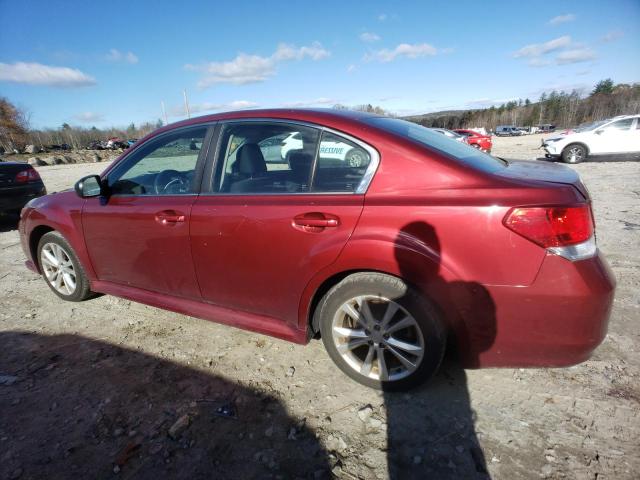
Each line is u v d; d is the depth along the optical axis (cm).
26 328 321
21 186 728
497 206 185
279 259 235
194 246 264
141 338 300
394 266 203
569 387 228
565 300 182
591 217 195
